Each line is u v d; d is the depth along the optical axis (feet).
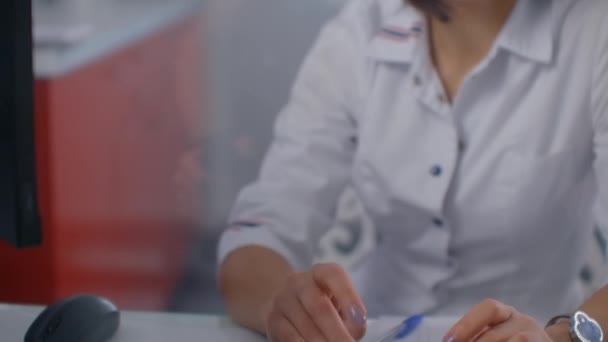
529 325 2.80
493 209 4.20
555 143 4.09
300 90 4.71
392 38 4.41
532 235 4.26
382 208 4.44
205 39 11.25
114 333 3.14
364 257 4.87
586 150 4.10
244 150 11.28
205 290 9.82
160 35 9.65
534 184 4.12
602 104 3.94
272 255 3.90
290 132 4.62
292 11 11.28
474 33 4.19
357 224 8.70
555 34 4.06
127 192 8.43
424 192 4.25
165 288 9.62
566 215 4.25
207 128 11.20
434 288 4.51
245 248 3.95
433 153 4.25
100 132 7.70
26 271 6.73
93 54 7.45
